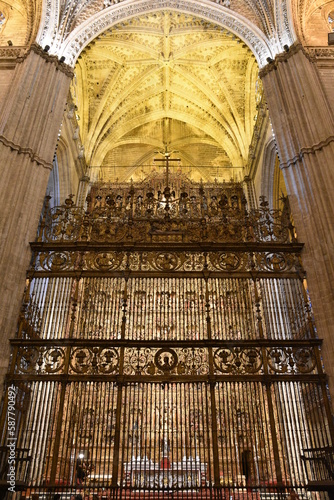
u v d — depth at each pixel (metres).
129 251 11.34
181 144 27.39
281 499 8.36
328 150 11.58
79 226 11.92
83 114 23.03
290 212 12.26
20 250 10.87
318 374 9.57
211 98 23.39
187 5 17.03
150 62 22.23
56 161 18.73
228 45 21.14
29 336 10.66
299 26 14.78
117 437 8.78
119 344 9.93
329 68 13.80
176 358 9.75
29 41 14.35
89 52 21.17
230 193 19.94
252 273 10.96
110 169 27.33
